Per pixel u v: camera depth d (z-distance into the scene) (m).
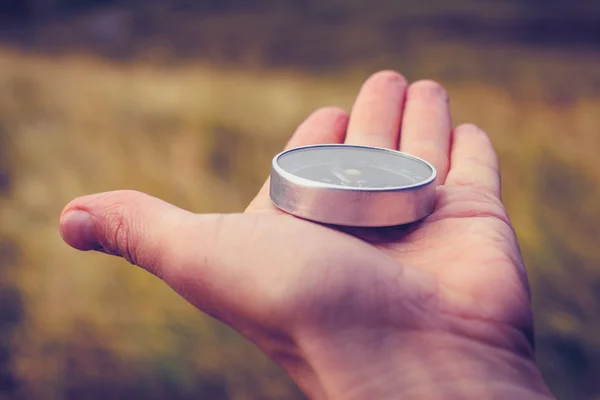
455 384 0.21
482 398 0.21
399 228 0.26
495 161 0.31
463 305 0.22
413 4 1.85
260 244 0.23
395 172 0.28
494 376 0.21
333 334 0.22
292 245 0.23
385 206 0.25
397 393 0.22
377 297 0.22
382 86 0.37
